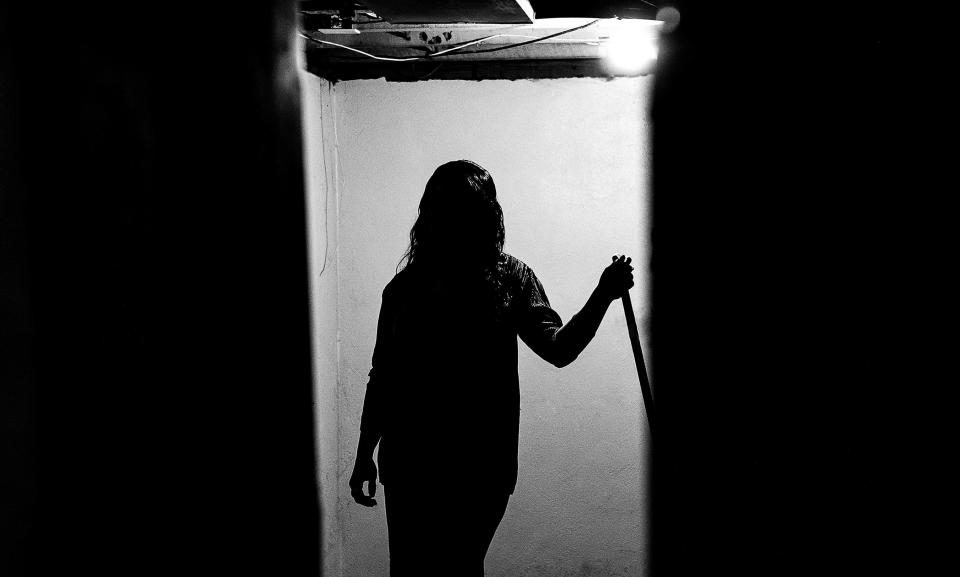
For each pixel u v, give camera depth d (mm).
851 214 2850
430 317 2254
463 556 2303
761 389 3084
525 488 3445
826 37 2771
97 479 1253
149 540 1403
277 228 2391
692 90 3115
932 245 2652
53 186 1168
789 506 3059
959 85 2486
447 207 2252
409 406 2270
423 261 2283
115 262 1312
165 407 1474
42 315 1143
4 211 1073
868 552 2855
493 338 2244
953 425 2670
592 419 3375
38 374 1135
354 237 3424
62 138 1187
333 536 3340
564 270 3344
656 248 3246
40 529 1131
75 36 1216
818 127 2912
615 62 3221
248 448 1999
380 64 3352
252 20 2045
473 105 3346
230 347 1853
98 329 1264
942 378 2676
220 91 1784
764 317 3086
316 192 3074
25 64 1114
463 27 2762
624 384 3342
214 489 1716
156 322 1442
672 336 3240
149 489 1407
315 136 3064
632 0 2533
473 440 2242
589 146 3291
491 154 3354
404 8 2250
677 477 3236
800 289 3008
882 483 2832
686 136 3154
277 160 2373
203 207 1674
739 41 2912
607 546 3400
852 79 2781
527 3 2309
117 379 1312
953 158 2557
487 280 2252
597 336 3336
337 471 3391
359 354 3447
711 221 3148
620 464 3369
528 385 3412
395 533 2352
